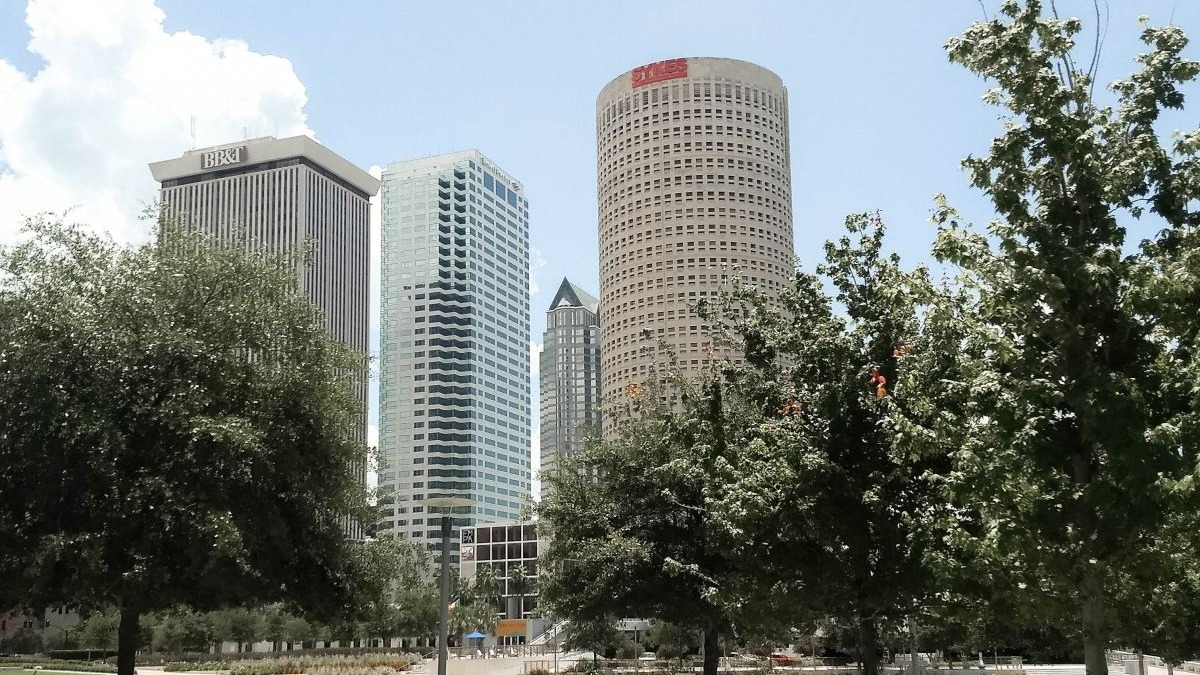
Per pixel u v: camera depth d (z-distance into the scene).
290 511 22.75
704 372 19.98
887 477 14.51
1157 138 11.69
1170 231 11.58
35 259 20.77
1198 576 13.87
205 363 20.52
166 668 66.44
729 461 17.30
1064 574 11.38
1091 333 11.14
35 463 19.25
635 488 26.56
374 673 59.56
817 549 15.24
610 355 159.00
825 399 14.91
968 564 12.21
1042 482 11.09
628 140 163.38
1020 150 11.64
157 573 19.09
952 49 12.27
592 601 26.66
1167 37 12.30
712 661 27.08
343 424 23.50
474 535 142.00
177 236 22.89
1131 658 48.50
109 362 19.41
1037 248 11.61
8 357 19.30
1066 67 12.65
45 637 85.06
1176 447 10.09
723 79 161.25
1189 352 10.90
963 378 12.79
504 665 54.66
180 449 19.56
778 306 20.12
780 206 160.25
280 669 62.31
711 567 25.50
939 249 12.02
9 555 18.88
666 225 156.12
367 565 24.56
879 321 15.42
